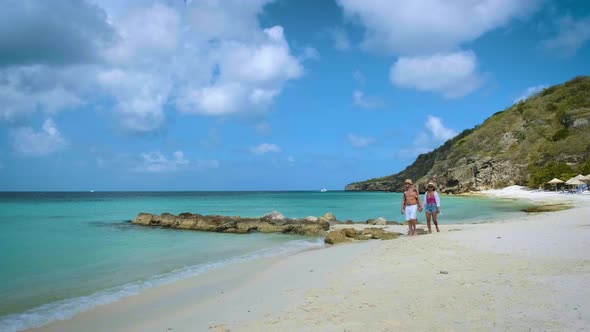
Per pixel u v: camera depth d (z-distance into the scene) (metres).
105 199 104.88
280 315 7.48
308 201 85.44
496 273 9.00
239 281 11.73
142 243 21.42
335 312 7.21
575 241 12.95
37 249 19.12
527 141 96.50
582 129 86.19
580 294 6.93
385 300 7.64
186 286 11.45
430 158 157.25
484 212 39.81
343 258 13.53
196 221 29.11
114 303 9.86
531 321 5.85
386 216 42.50
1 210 53.22
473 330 5.69
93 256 17.05
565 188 70.75
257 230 27.25
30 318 8.84
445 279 8.83
